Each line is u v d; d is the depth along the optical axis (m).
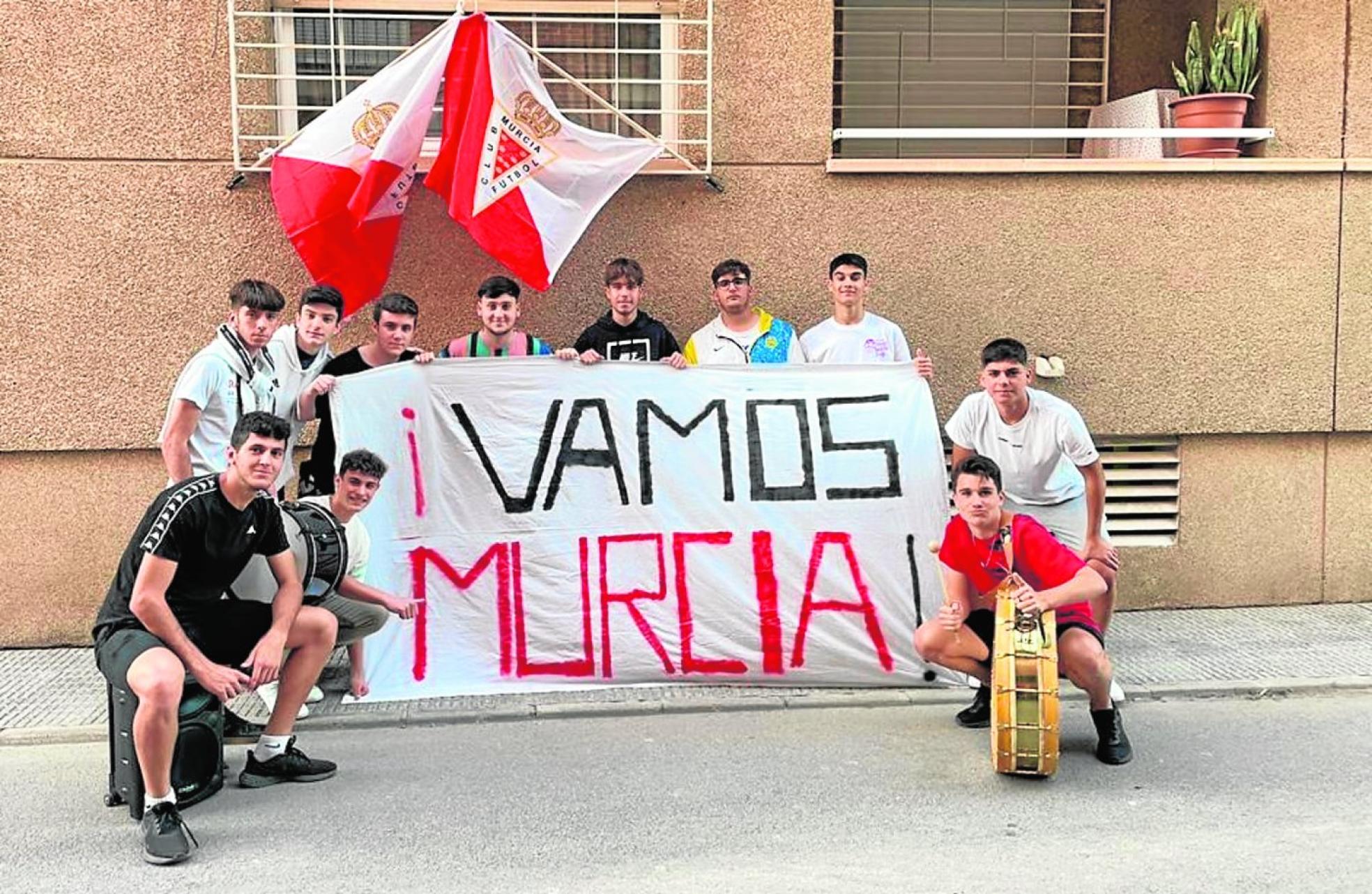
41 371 6.58
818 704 5.79
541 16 7.11
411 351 6.14
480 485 5.95
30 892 3.98
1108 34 8.24
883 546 6.03
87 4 6.46
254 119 6.64
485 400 5.98
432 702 5.77
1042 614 4.86
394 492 5.84
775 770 4.98
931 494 6.04
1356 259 7.21
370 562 5.75
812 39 6.91
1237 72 7.15
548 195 6.27
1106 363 7.15
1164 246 7.12
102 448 6.64
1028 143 8.27
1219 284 7.15
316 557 4.98
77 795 4.80
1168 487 7.32
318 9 6.94
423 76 6.13
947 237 7.04
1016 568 5.08
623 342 6.37
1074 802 4.63
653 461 6.04
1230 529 7.31
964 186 7.02
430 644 5.88
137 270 6.61
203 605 4.67
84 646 6.72
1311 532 7.35
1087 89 8.29
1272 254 7.16
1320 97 7.18
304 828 4.45
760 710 5.75
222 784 4.81
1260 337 7.19
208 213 6.63
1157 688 5.85
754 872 4.07
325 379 5.69
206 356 5.22
